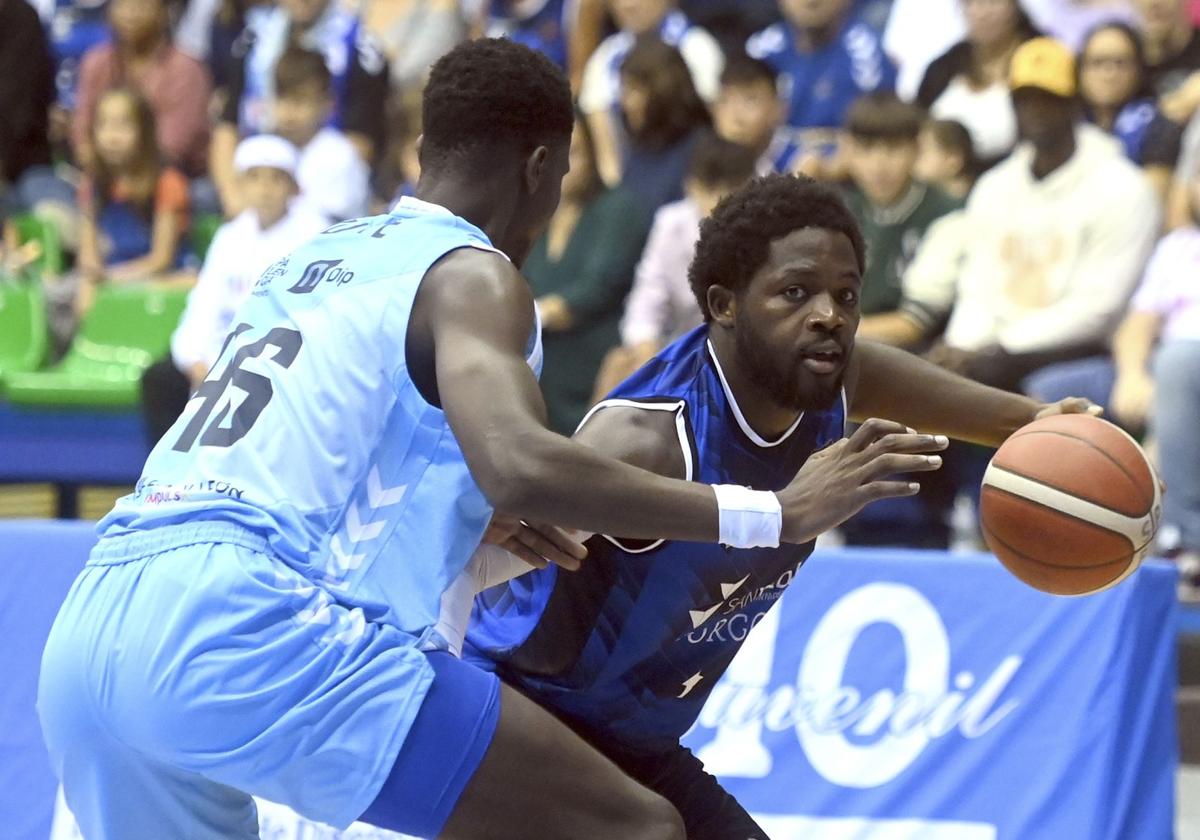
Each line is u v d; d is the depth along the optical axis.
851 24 16.73
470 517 5.45
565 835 5.32
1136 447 6.07
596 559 5.91
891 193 13.70
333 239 5.80
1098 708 8.60
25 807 8.84
